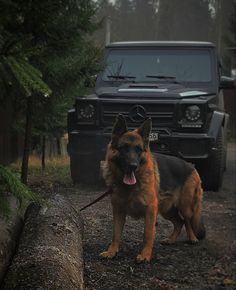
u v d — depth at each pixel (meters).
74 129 8.98
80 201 7.72
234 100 25.30
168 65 9.84
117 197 5.23
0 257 3.72
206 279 5.08
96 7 6.98
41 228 4.30
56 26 6.26
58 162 12.91
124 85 9.33
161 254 5.68
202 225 6.25
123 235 6.19
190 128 8.60
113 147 5.24
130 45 10.05
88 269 4.88
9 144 11.75
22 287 3.27
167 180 5.82
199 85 9.62
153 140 8.55
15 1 5.14
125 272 4.95
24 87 2.64
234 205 8.23
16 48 2.74
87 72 6.99
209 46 9.98
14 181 2.83
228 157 15.95
